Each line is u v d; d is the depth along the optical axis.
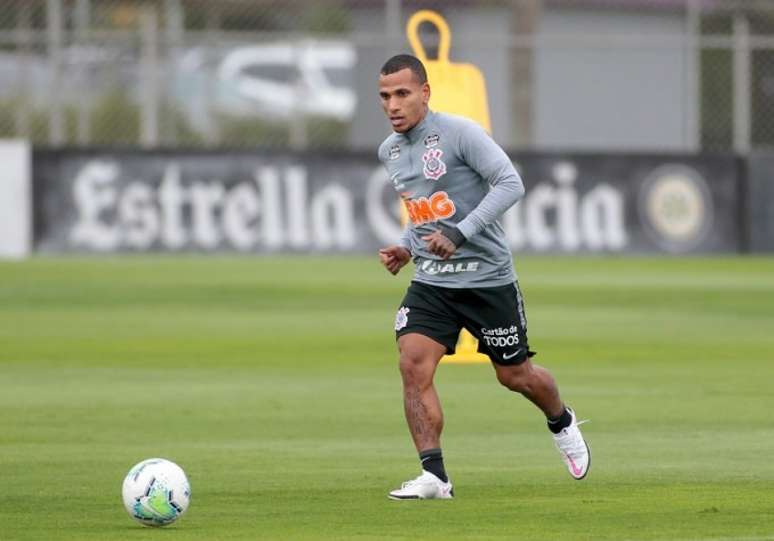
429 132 30.91
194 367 52.19
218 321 66.31
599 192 101.69
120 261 94.25
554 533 26.86
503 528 27.30
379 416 41.91
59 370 51.31
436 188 30.91
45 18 107.38
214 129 106.62
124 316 67.94
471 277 30.78
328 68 123.50
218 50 113.50
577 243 101.38
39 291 77.75
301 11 114.56
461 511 29.00
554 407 31.97
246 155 98.25
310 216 98.56
